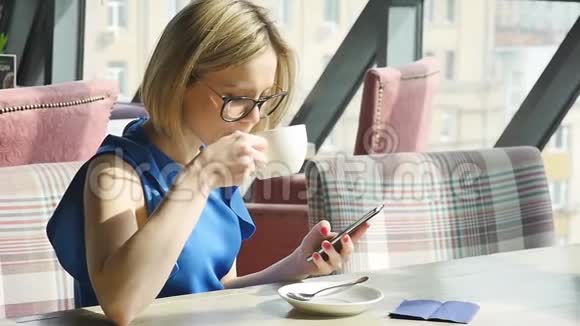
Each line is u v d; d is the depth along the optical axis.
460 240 2.14
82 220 1.66
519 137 4.27
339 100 4.86
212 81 1.64
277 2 4.72
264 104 1.79
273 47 1.71
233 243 1.83
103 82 2.78
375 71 3.52
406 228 2.07
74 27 4.41
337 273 1.95
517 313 1.52
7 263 1.73
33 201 1.77
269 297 1.60
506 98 4.32
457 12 4.45
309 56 4.82
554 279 1.74
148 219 1.53
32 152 2.57
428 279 1.73
